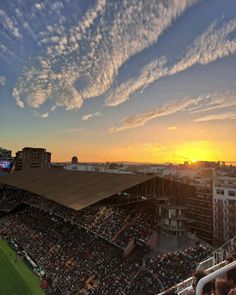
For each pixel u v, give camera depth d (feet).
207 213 239.50
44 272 187.11
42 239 228.84
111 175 264.31
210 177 285.02
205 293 21.21
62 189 254.27
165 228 177.17
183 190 237.25
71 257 187.62
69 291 155.84
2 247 241.14
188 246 158.71
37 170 391.65
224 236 223.71
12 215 308.81
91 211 224.94
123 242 172.96
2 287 170.30
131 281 140.26
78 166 499.92
